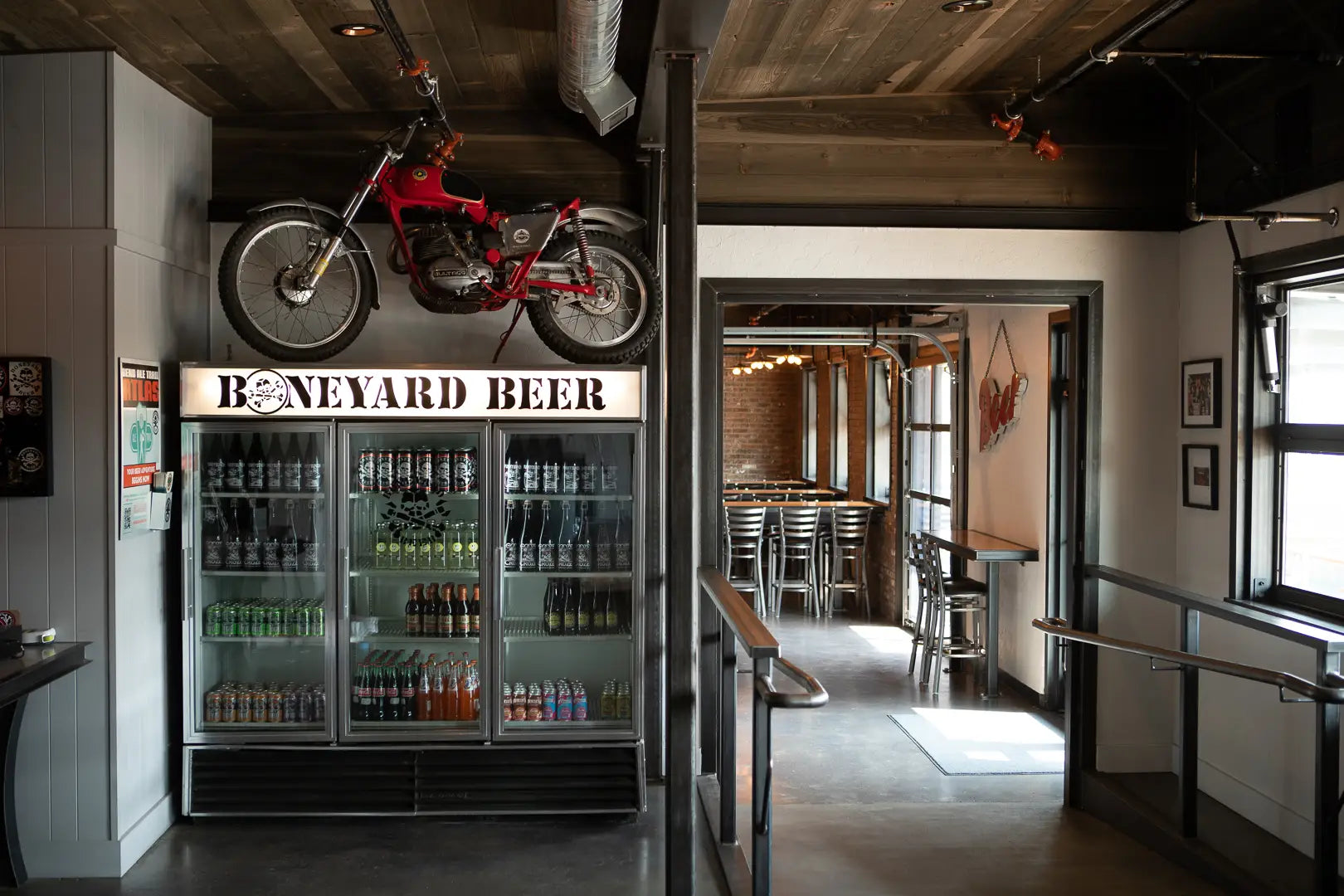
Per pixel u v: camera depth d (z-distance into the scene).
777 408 14.38
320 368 4.74
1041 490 6.84
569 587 5.08
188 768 4.77
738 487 13.06
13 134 4.26
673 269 3.58
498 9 3.85
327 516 4.79
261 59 4.36
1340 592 4.33
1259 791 4.63
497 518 4.82
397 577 5.02
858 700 7.05
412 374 4.76
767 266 5.25
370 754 4.81
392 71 4.60
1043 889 4.10
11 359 4.22
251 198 5.18
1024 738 6.22
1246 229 4.79
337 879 4.26
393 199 4.80
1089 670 5.15
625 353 4.93
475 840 4.67
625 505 5.03
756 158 5.23
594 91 3.94
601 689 5.26
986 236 5.29
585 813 4.84
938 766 5.74
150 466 4.59
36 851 4.30
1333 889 3.52
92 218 4.25
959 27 4.25
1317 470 4.52
